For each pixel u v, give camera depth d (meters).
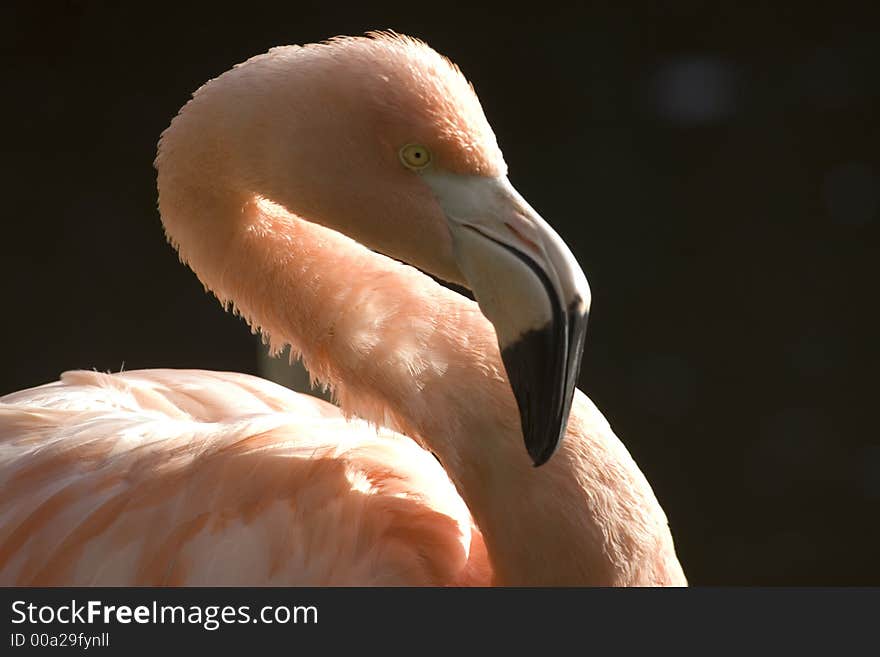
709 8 13.27
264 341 4.29
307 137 3.78
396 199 3.72
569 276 3.51
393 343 3.85
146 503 3.89
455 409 3.76
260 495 3.85
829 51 12.91
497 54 13.06
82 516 3.91
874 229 11.10
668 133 12.19
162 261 10.64
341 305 3.94
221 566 3.78
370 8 13.41
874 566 7.84
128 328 9.92
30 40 12.83
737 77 12.71
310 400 4.87
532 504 3.67
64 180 11.46
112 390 4.57
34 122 12.05
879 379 9.49
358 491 3.92
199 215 4.07
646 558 3.73
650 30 13.20
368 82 3.70
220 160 3.96
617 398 9.38
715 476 8.65
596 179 11.74
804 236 11.08
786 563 7.88
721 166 11.84
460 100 3.68
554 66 12.91
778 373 9.61
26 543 3.93
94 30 12.98
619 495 3.70
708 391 9.45
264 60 3.93
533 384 3.52
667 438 9.00
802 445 8.88
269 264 4.05
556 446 3.51
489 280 3.58
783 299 10.40
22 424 4.26
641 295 10.47
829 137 12.09
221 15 13.25
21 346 9.68
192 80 12.63
